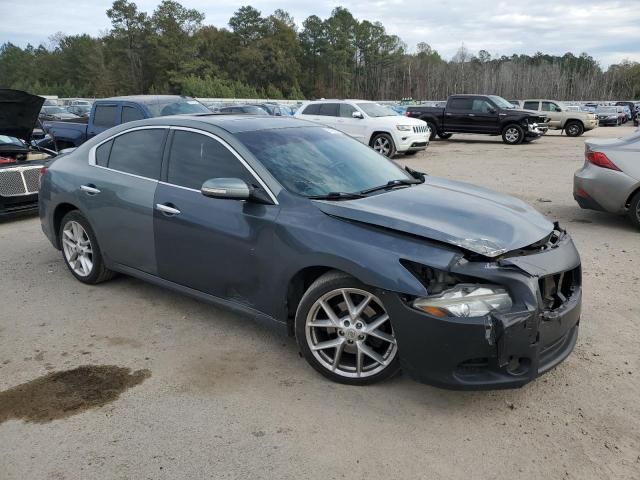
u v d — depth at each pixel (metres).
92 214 4.74
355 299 3.32
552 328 3.02
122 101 11.20
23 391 3.37
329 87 114.06
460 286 2.90
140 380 3.49
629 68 109.19
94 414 3.13
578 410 3.13
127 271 4.65
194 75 87.88
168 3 89.44
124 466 2.70
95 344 3.99
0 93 8.10
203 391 3.36
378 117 16.38
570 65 118.69
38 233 7.36
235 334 4.13
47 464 2.72
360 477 2.61
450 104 23.08
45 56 107.75
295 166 3.85
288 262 3.40
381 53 120.62
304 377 3.51
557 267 3.13
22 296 4.93
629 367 3.60
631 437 2.89
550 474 2.62
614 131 30.67
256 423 3.03
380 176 4.18
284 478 2.61
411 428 2.98
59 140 12.17
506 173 12.87
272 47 97.25
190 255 4.01
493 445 2.84
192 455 2.77
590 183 7.23
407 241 3.08
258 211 3.59
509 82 104.50
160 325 4.29
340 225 3.28
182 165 4.15
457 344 2.86
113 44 90.62
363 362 3.34
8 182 7.84
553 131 30.61
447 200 3.74
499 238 3.16
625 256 6.02
